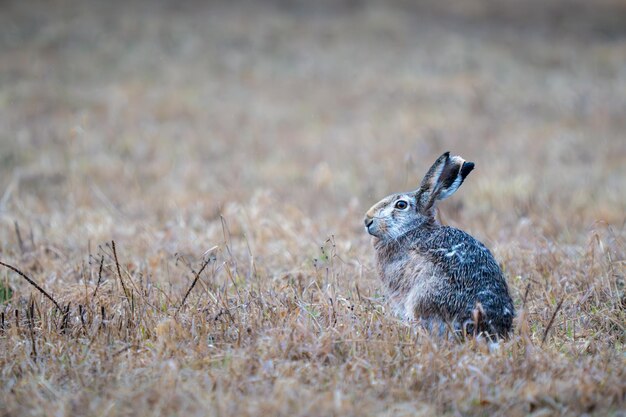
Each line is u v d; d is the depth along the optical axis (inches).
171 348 556.7
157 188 1251.8
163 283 741.9
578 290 704.4
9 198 1143.0
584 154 1508.4
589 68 2358.5
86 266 785.6
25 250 865.5
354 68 2283.5
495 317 585.3
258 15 2716.5
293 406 467.8
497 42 2615.7
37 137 1595.7
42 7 2586.1
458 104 1985.7
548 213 1018.1
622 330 631.2
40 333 610.2
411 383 510.6
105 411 465.7
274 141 1653.5
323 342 550.3
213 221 1025.5
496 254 797.2
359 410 465.1
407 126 1765.5
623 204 1101.7
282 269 792.9
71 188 1208.2
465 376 516.4
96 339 585.3
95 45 2325.3
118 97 1942.7
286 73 2236.7
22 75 2076.8
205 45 2399.1
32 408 481.7
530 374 522.3
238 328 596.4
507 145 1587.1
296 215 1013.2
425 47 2503.7
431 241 631.8
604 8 3068.4
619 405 486.9
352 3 2940.5
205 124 1785.2
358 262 756.6
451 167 677.9
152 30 2471.7
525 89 2123.5
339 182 1273.4
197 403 471.8
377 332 582.9
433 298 593.6
